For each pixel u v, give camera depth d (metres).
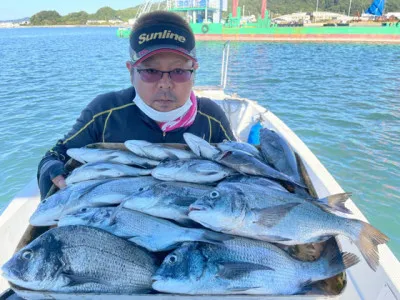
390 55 21.33
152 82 1.89
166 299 1.17
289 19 62.31
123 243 1.37
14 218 2.37
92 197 1.64
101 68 17.89
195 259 1.27
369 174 5.25
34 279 1.20
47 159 2.00
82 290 1.23
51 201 1.63
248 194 1.43
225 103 4.92
